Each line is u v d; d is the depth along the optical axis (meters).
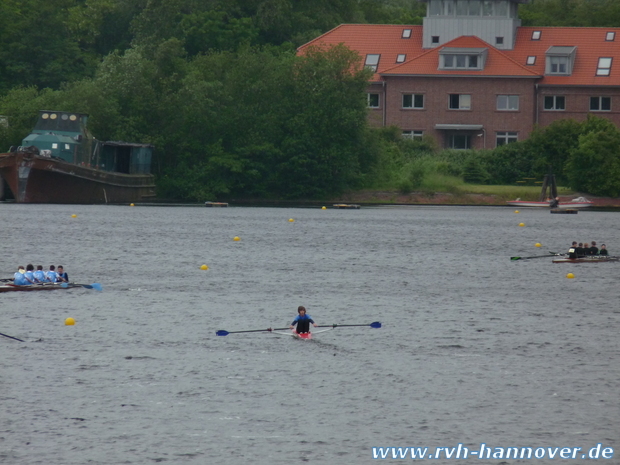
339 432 97.38
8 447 92.38
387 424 99.38
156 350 126.75
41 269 176.38
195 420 99.88
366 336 137.12
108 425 98.00
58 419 99.50
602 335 139.38
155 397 106.62
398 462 90.50
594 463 91.00
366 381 113.56
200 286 180.88
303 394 108.44
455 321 149.12
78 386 109.94
